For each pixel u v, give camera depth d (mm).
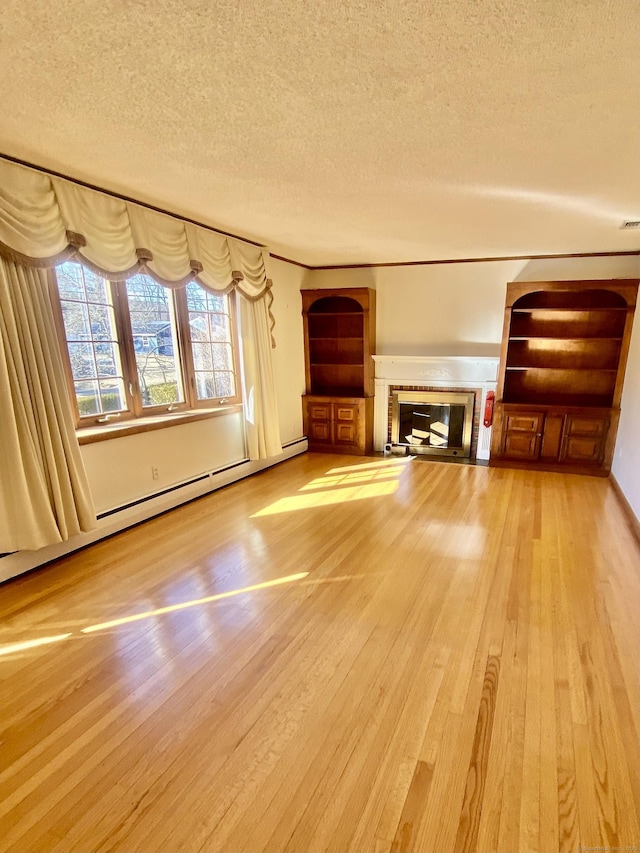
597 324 4879
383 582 2699
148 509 3623
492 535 3338
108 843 1298
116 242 2965
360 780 1473
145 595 2580
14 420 2547
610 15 1237
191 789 1452
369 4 1205
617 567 2857
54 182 2561
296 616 2371
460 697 1813
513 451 5051
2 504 2611
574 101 1715
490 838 1295
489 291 5234
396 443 5883
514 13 1235
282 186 2740
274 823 1345
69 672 1984
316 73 1547
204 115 1850
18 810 1394
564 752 1563
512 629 2240
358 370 5988
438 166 2398
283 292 5328
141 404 3701
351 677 1931
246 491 4363
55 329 2756
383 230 3844
